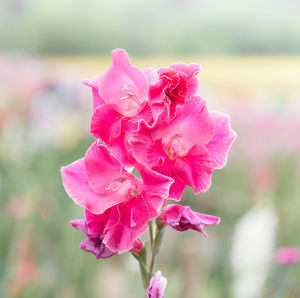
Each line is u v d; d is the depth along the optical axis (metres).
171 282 1.54
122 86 0.93
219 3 7.21
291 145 2.44
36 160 2.10
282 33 7.08
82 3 7.14
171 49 7.30
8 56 3.45
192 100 0.93
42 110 2.35
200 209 2.07
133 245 0.97
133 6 7.26
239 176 2.40
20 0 6.95
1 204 1.86
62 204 1.87
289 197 1.85
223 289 1.55
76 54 7.05
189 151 0.93
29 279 1.58
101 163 0.93
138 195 0.93
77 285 1.61
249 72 4.30
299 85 3.51
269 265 1.50
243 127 2.61
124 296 1.68
